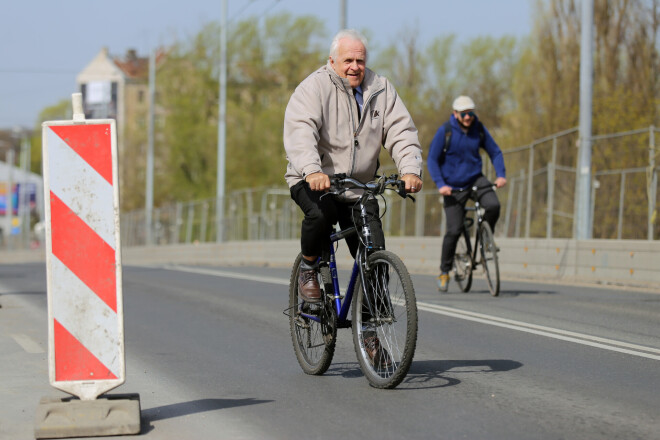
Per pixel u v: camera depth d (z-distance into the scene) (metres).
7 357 16.97
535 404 12.35
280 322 21.72
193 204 94.00
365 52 13.50
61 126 11.04
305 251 14.12
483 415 11.74
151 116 118.94
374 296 13.28
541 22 64.62
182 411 12.34
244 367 15.66
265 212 74.62
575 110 62.34
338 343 17.89
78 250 11.06
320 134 13.64
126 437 10.92
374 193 13.38
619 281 32.16
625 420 11.45
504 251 39.00
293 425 11.43
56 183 11.04
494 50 115.38
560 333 18.86
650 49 59.81
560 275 35.25
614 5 60.91
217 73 138.00
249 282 34.78
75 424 10.86
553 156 40.00
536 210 41.03
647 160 38.19
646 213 35.09
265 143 130.00
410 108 116.25
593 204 37.75
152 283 35.38
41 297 29.36
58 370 11.02
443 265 27.56
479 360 15.79
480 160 26.41
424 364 15.43
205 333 19.98
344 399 12.83
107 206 11.08
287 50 136.75
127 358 16.80
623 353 16.42
